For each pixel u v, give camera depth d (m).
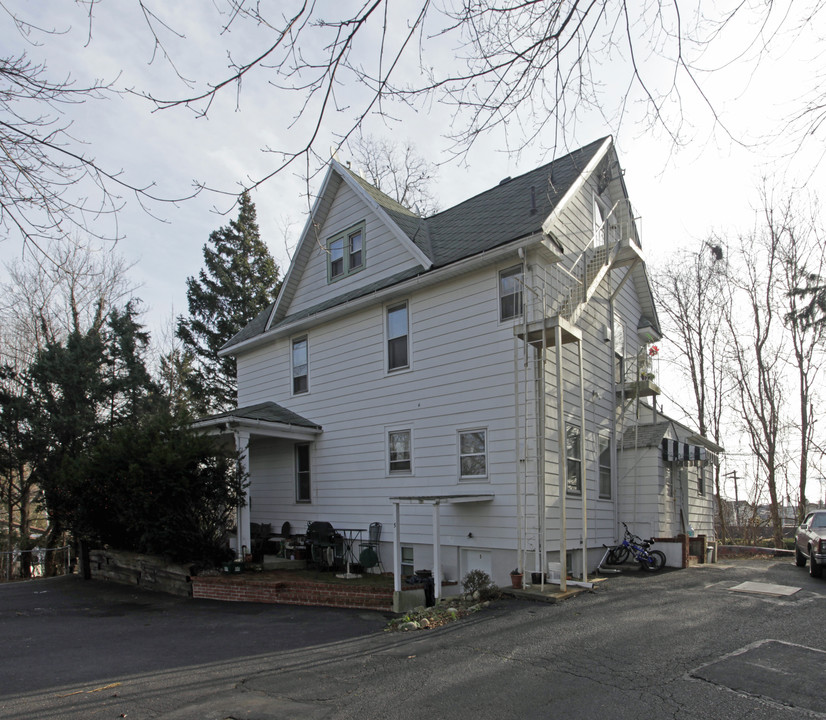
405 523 13.71
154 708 5.60
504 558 11.70
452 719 5.02
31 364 22.94
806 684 5.54
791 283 23.52
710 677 5.76
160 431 13.66
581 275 13.91
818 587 10.94
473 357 12.82
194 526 13.09
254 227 34.22
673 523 15.73
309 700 5.66
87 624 9.85
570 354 13.25
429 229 16.38
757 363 25.45
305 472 16.62
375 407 14.83
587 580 11.64
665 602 9.44
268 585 11.59
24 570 21.56
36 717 5.43
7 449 21.66
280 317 18.48
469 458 12.62
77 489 14.36
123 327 24.80
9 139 4.20
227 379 32.78
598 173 15.60
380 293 14.47
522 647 7.07
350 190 16.78
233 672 6.73
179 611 10.94
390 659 6.95
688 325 28.69
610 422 15.16
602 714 4.97
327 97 4.09
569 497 12.41
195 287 33.09
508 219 13.49
